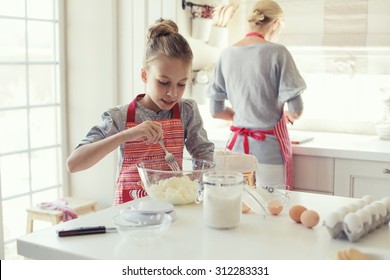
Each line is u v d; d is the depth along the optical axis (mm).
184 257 1223
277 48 2826
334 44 3520
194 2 3412
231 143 3031
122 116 1926
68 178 3666
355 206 1463
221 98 3166
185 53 1797
